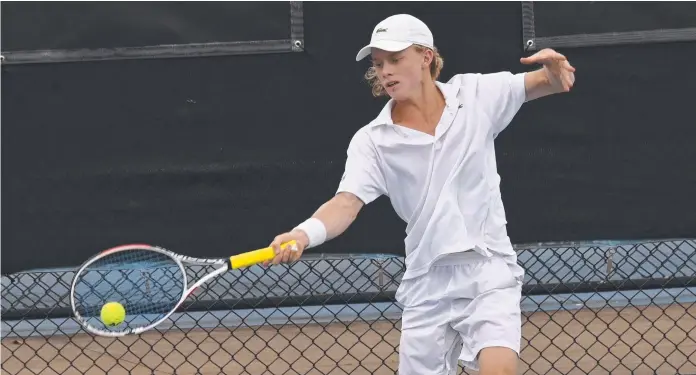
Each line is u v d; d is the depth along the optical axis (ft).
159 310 53.72
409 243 38.19
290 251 34.40
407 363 39.04
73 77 59.88
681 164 59.93
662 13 59.88
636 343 60.29
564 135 60.13
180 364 61.52
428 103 37.32
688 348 63.77
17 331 71.31
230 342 68.74
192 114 60.18
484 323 36.11
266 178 60.29
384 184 37.76
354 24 60.29
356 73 60.34
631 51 59.98
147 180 60.08
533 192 60.03
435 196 36.86
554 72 36.50
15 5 59.36
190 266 59.62
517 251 62.95
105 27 59.82
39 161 59.88
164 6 59.98
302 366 62.54
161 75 60.03
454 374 39.81
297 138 60.39
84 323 35.96
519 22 60.64
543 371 59.77
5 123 59.62
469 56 60.75
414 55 36.55
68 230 59.98
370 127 37.55
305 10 60.13
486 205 37.01
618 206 60.03
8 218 59.77
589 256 68.80
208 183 60.29
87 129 59.98
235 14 60.08
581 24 60.18
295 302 60.44
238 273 68.64
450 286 37.24
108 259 59.57
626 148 59.98
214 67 60.13
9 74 59.57
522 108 60.08
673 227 59.98
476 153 36.58
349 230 59.98
